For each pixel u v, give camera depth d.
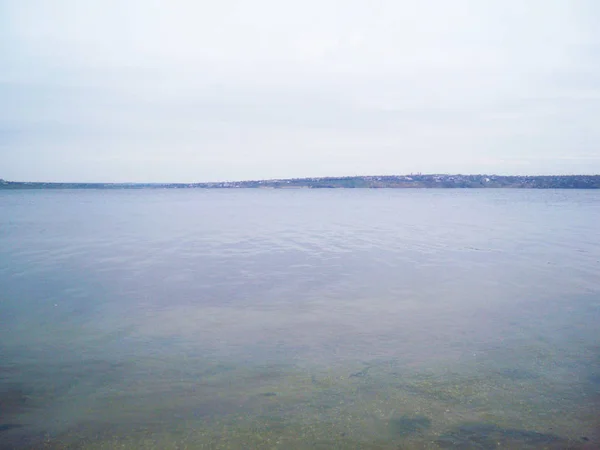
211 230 32.56
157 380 7.61
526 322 10.69
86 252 21.78
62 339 9.59
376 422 6.30
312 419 6.39
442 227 34.16
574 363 8.24
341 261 19.22
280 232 31.17
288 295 13.34
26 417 6.45
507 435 5.95
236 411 6.62
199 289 14.09
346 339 9.61
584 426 6.15
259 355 8.73
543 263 18.61
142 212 53.56
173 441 5.88
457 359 8.49
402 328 10.32
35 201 85.31
